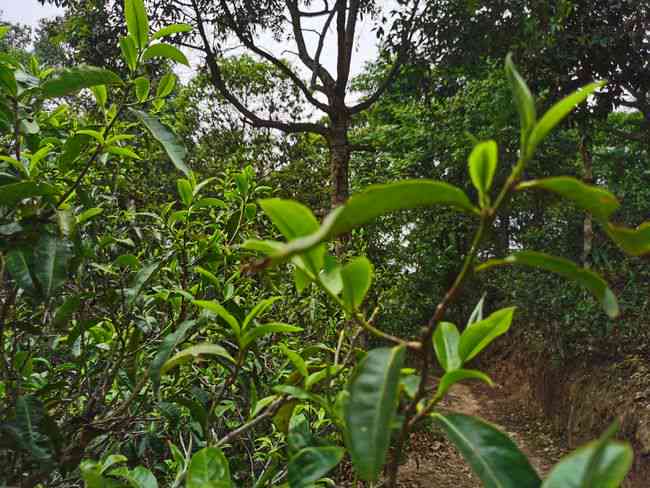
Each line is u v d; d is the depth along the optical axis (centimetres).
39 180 154
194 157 1203
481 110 1200
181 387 214
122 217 243
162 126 141
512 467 72
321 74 1056
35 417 136
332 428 302
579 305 942
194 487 99
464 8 917
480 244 65
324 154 1245
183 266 200
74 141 149
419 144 1408
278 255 53
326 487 137
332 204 1023
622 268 992
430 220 1216
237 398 218
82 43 1040
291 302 374
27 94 150
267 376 253
